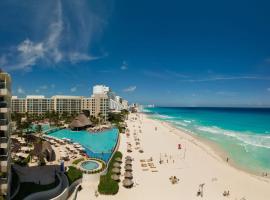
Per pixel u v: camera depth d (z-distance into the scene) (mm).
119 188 48719
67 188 42344
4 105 31656
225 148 91938
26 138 82312
